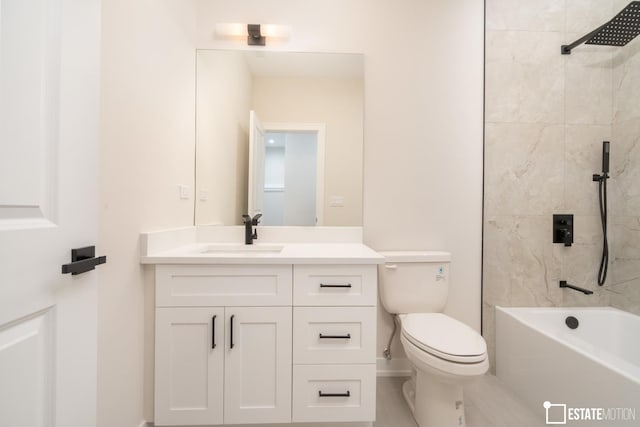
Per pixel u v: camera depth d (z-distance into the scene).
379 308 1.73
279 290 1.22
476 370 1.12
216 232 1.72
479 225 1.80
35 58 0.56
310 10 1.75
